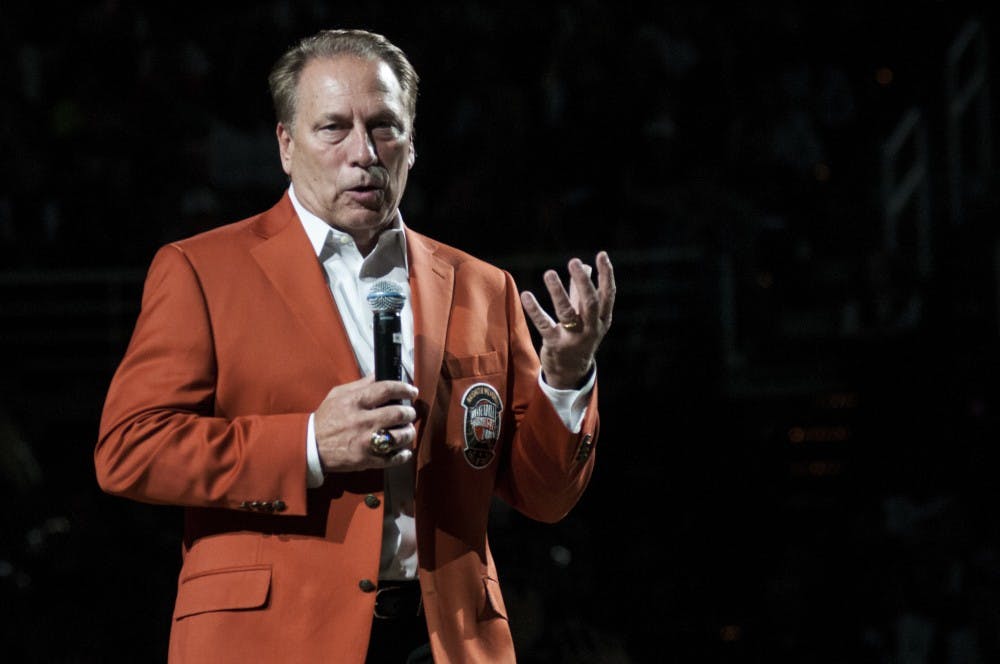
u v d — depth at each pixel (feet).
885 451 105.81
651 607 90.38
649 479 101.60
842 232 128.98
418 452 29.45
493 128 123.13
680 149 127.54
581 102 126.41
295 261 29.81
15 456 84.89
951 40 135.44
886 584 89.51
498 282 32.78
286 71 30.25
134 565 81.25
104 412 28.84
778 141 131.13
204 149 116.47
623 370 115.96
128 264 111.75
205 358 28.84
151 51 118.21
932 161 131.95
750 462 103.60
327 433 27.25
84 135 114.21
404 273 31.17
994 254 118.73
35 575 78.95
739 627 89.45
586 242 120.47
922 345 113.60
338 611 28.04
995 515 95.91
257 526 28.66
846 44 140.46
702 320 115.34
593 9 130.11
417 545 29.32
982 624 85.35
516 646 70.13
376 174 29.37
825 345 118.01
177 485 27.61
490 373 31.19
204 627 27.99
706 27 135.23
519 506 32.65
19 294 110.83
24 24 121.29
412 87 30.73
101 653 75.25
